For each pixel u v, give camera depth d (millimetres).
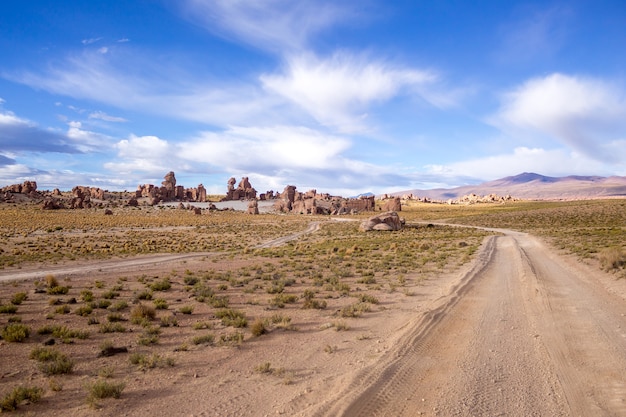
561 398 6895
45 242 54375
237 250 49906
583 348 9539
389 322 12891
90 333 11438
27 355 9594
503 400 6855
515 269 25531
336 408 6480
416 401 6852
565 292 16906
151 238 66938
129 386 7766
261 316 13977
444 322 12492
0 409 6629
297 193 199125
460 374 8102
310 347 10328
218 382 7961
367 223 83688
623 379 7625
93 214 128125
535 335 10797
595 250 30812
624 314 12703
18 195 166625
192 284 21703
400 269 26750
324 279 22672
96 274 26125
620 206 114812
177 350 10117
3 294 18109
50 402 7000
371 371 8172
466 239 57250
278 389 7531
